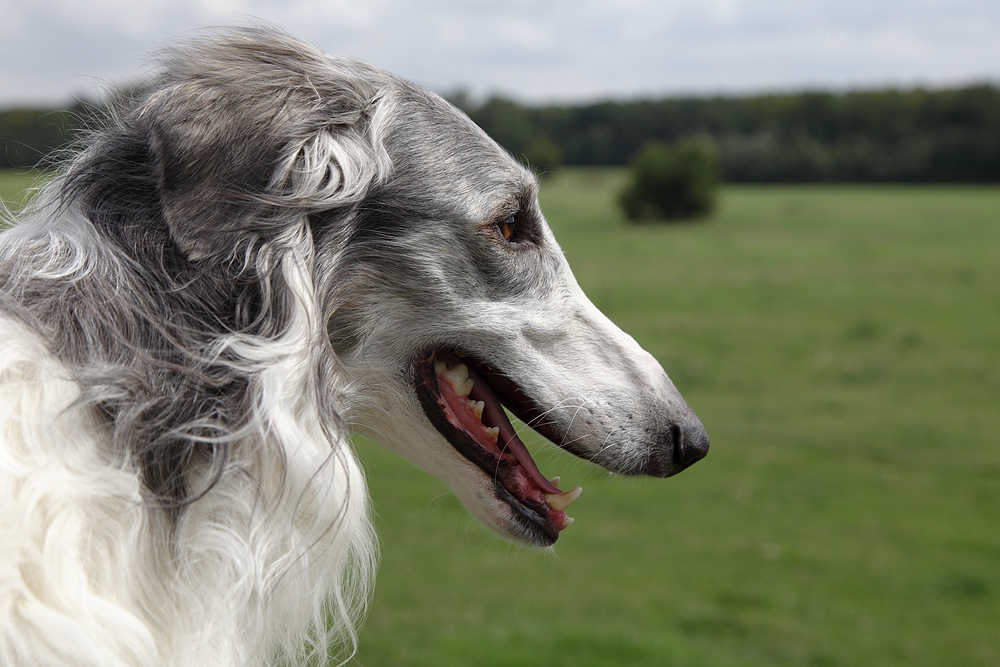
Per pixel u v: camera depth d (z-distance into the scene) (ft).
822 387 44.14
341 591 7.91
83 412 6.24
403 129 7.95
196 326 6.70
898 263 94.48
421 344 8.19
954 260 96.32
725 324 61.31
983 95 269.03
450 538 24.08
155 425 6.41
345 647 8.34
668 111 297.12
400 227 7.80
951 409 40.04
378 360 8.07
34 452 5.97
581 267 91.91
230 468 6.67
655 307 67.97
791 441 34.86
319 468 6.86
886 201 197.26
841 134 288.30
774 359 50.29
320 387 7.11
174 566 6.46
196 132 6.72
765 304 69.67
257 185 6.87
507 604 19.63
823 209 174.09
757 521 26.04
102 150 7.27
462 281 8.14
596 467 8.87
